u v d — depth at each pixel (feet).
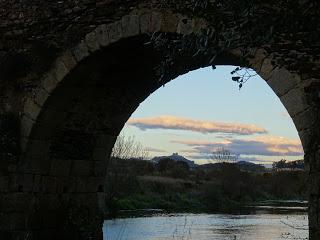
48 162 37.63
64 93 34.99
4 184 34.81
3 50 36.58
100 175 42.19
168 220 79.61
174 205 111.24
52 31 34.40
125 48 32.14
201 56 27.07
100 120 39.55
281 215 92.38
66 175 39.27
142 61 33.83
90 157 40.98
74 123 37.96
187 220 80.53
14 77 36.01
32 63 35.29
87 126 39.09
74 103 36.37
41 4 34.76
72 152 39.34
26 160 35.91
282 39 24.23
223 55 26.73
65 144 38.55
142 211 97.50
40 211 37.27
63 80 33.91
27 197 36.29
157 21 29.17
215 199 124.26
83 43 32.83
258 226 72.54
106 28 31.78
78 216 40.11
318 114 23.58
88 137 39.91
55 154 38.14
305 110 24.13
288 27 21.36
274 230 67.36
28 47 35.45
